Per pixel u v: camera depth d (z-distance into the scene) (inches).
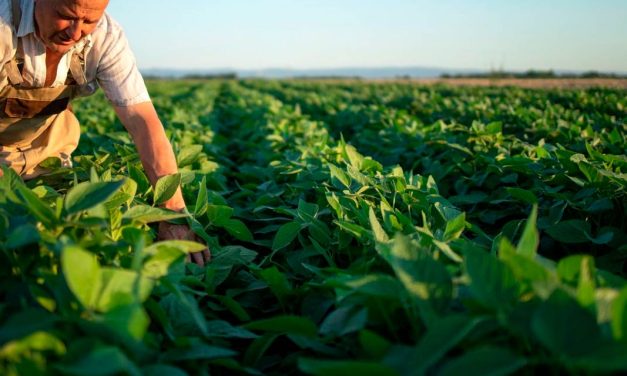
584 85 734.5
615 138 195.5
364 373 51.6
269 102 521.3
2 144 120.2
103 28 105.0
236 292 90.8
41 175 127.6
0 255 66.2
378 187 117.8
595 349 46.7
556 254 119.8
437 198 116.3
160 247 70.3
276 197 132.4
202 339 72.3
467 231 132.8
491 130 201.5
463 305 61.2
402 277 57.6
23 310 56.6
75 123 132.1
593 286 55.4
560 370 51.9
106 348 47.6
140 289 56.5
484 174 159.5
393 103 547.5
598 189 123.3
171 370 55.7
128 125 107.1
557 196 123.0
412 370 49.9
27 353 52.1
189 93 827.4
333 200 101.9
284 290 85.2
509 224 98.3
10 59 102.0
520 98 530.0
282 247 99.3
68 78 111.2
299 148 194.5
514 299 56.0
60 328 57.8
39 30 98.5
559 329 48.3
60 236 69.4
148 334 63.1
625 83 738.2
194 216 101.0
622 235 112.6
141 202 106.0
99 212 73.9
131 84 107.3
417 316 61.4
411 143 210.1
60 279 62.1
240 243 124.2
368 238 90.4
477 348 50.0
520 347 54.3
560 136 232.4
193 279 83.4
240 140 279.9
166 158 106.2
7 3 97.8
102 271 56.4
